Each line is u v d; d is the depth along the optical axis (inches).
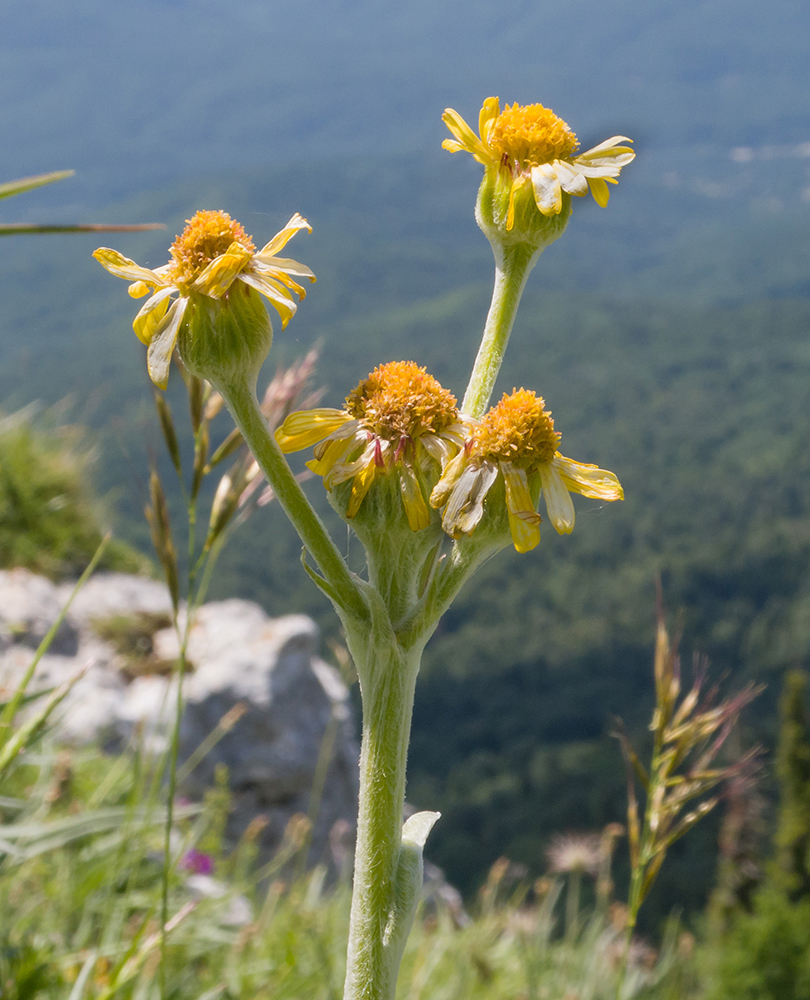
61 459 290.0
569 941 151.3
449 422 38.1
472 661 4680.1
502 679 4598.9
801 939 701.9
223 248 37.2
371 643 37.3
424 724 4414.4
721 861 776.9
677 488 6624.0
